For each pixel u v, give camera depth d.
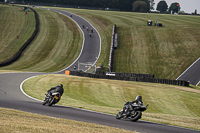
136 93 70.94
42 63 140.75
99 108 40.69
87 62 147.12
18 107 31.48
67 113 30.05
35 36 182.50
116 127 23.89
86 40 187.75
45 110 30.95
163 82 90.00
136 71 132.25
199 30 197.00
